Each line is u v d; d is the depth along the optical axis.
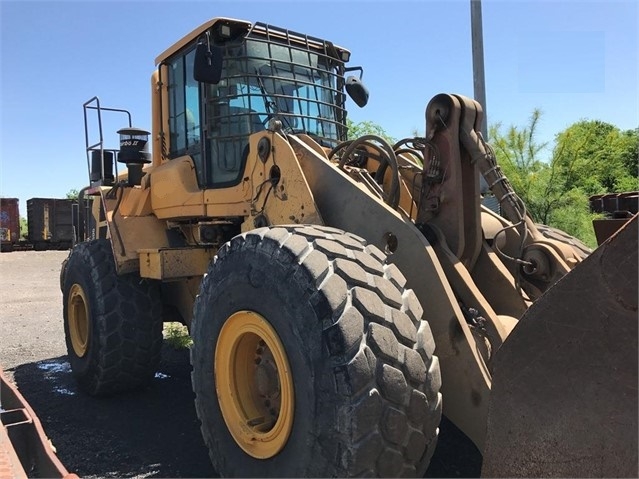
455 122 2.93
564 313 1.63
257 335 2.52
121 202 4.96
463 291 2.73
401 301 2.27
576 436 1.59
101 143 4.84
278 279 2.36
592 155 11.84
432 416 2.17
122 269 4.40
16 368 5.75
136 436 3.80
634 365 1.49
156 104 4.90
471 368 2.37
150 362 4.56
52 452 2.20
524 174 11.22
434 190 3.02
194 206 4.16
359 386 2.02
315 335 2.14
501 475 1.75
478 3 8.49
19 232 27.59
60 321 8.55
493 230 3.43
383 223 2.77
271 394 2.58
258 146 3.48
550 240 3.31
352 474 2.00
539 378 1.68
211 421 2.78
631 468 1.47
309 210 3.06
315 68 4.43
